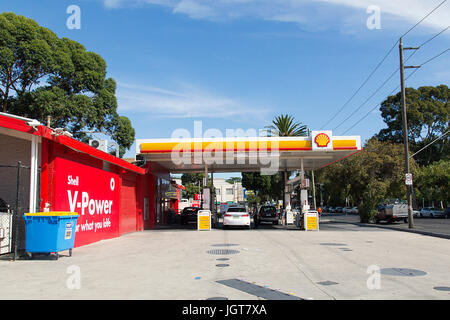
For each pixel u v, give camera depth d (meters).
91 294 6.48
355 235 18.17
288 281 7.46
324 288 6.86
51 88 25.08
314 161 27.84
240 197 98.56
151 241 15.58
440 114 53.72
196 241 15.43
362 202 32.34
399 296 6.31
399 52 23.09
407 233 19.52
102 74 28.30
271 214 29.06
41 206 11.21
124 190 20.36
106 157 15.05
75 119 26.00
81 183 13.81
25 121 9.99
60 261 10.06
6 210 12.07
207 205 24.56
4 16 22.88
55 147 11.73
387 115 57.72
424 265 9.27
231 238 16.69
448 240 15.55
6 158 12.85
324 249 12.44
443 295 6.36
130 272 8.45
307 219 22.31
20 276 7.99
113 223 17.62
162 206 32.34
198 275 8.09
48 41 24.92
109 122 29.42
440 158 55.31
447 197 49.97
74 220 11.13
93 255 11.25
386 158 34.53
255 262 9.77
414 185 48.00
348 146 21.05
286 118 42.16
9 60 22.23
